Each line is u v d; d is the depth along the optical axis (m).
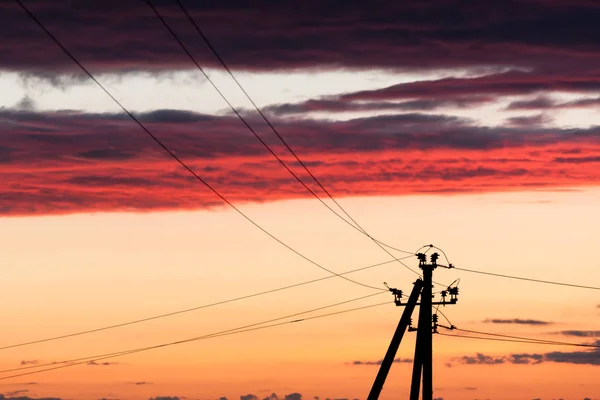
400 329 49.81
